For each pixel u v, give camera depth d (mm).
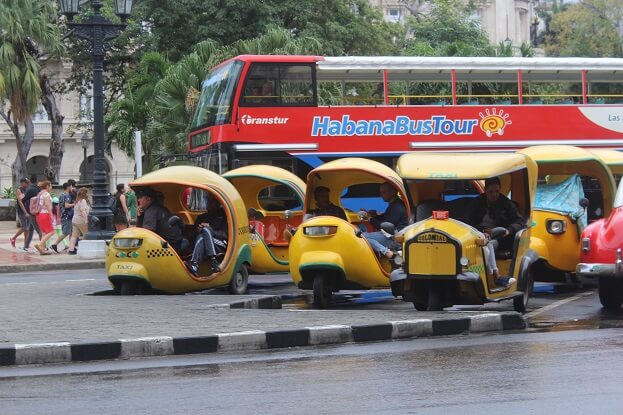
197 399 9555
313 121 29859
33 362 11773
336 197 21719
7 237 41031
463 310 16797
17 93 48750
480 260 15773
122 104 43656
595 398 9398
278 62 29719
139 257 18594
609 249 16312
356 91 30828
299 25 52188
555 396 9492
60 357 11883
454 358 11812
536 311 17141
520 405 9133
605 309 17312
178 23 51188
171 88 40000
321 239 17672
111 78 59812
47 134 76375
